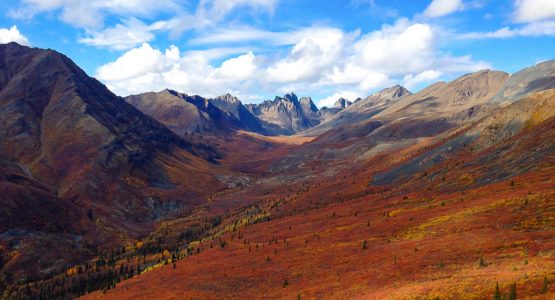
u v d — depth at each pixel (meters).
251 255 134.62
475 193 140.88
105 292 128.75
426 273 73.94
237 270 118.12
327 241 133.75
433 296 55.12
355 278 85.31
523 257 68.75
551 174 131.75
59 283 167.25
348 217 168.00
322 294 80.94
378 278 80.25
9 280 171.88
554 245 71.81
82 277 171.38
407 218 133.00
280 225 189.50
